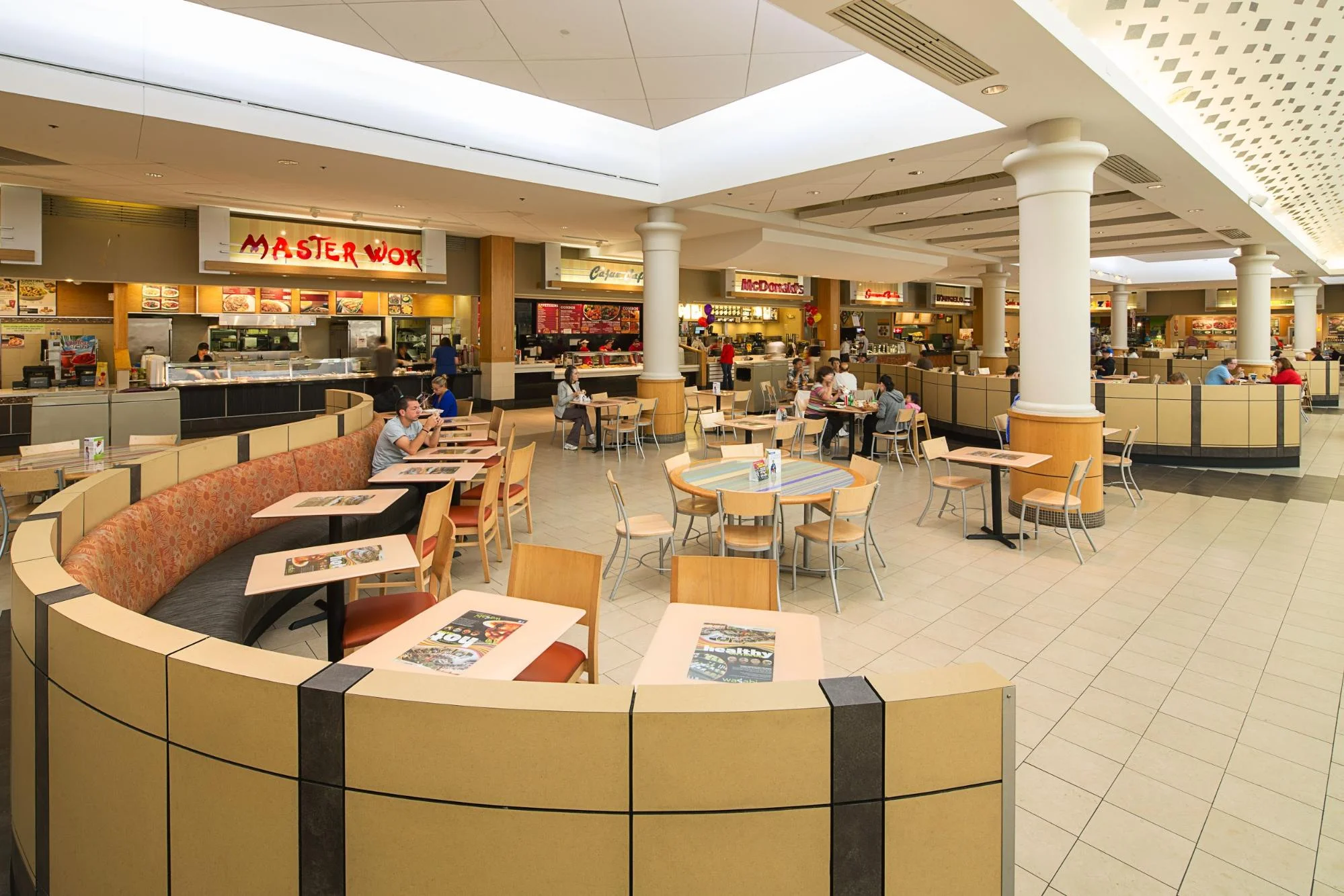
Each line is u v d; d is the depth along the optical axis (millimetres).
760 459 5348
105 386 10930
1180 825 2453
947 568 5234
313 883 1424
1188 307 29172
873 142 7086
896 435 9297
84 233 10695
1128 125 5984
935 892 1404
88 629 1601
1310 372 16656
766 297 20188
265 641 3977
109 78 5473
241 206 10930
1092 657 3744
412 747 1344
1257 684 3455
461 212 10844
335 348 14305
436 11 5660
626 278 17109
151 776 1547
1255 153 8242
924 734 1360
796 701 1341
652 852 1342
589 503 7188
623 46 6410
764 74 7129
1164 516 6781
